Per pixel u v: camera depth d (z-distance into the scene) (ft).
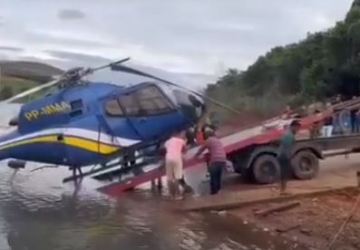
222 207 44.11
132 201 48.73
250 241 35.83
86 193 52.95
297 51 206.28
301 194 44.65
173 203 47.16
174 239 36.17
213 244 35.12
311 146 53.06
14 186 56.80
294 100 156.04
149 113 54.13
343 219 38.34
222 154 48.42
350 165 59.16
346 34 144.97
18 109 55.67
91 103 53.47
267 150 52.80
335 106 65.16
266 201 44.19
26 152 54.08
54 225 39.93
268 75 201.98
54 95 53.72
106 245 34.60
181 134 54.90
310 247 34.35
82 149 53.16
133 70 55.11
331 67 148.36
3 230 38.22
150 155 55.21
